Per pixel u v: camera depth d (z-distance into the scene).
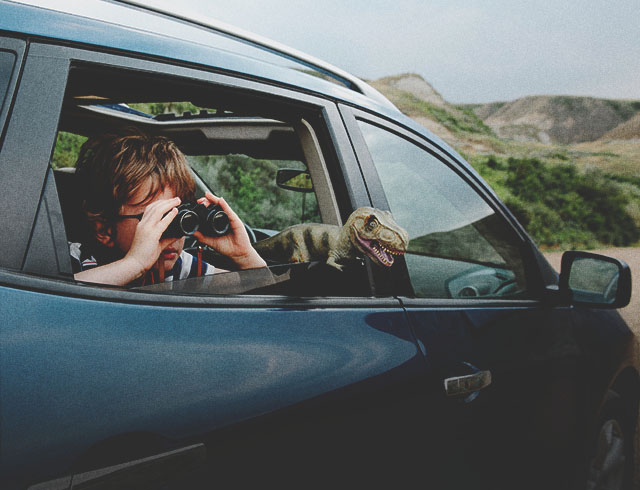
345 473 1.07
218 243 1.15
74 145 4.03
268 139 2.05
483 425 1.45
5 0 0.85
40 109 0.82
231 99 1.14
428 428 1.27
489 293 1.75
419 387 1.24
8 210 0.77
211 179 5.30
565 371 1.80
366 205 1.33
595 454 2.17
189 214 1.03
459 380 1.33
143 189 1.12
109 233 1.14
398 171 1.55
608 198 27.61
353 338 1.15
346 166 1.33
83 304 0.82
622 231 24.11
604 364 2.03
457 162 1.80
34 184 0.80
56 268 0.81
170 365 0.85
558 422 1.80
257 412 0.92
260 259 1.21
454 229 1.71
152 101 1.18
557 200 27.05
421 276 1.52
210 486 0.85
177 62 1.03
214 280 1.01
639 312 7.99
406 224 1.53
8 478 0.67
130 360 0.81
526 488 1.68
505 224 1.90
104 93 1.10
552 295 1.92
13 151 0.79
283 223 3.68
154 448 0.79
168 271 1.15
